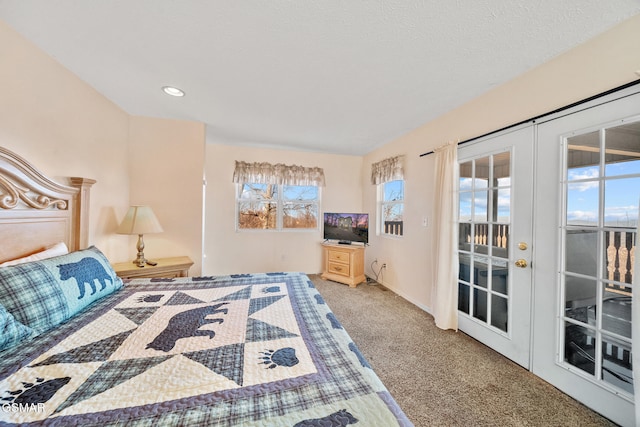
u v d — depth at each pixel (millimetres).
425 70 1739
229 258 3910
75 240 1822
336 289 3520
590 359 1431
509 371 1744
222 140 3553
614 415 1318
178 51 1558
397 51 1529
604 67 1354
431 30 1341
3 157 1285
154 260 2512
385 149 3693
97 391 739
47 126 1629
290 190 4266
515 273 1819
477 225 2135
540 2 1148
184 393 746
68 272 1328
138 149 2576
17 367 834
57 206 1683
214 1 1170
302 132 3135
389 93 2084
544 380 1642
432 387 1596
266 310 1369
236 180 3824
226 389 767
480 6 1175
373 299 3148
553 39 1410
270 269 4121
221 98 2193
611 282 1338
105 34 1412
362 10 1210
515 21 1269
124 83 1955
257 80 1887
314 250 4328
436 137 2635
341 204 4438
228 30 1364
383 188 3943
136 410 677
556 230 1567
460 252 2307
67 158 1798
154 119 2631
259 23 1308
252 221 4082
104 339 1029
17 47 1416
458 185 2293
